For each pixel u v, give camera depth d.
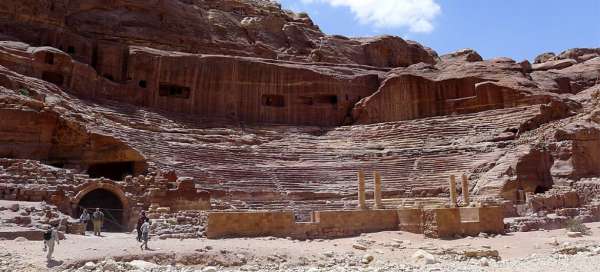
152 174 34.31
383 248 22.20
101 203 35.25
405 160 45.50
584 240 23.80
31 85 40.38
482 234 25.62
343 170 44.66
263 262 18.67
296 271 16.62
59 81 47.47
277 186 40.69
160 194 30.58
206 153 43.44
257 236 24.88
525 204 33.84
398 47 80.25
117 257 17.33
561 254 20.72
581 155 39.31
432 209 25.66
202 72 56.03
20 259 15.94
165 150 41.34
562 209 31.94
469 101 55.97
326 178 43.28
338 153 48.72
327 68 63.47
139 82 53.78
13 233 19.89
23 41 51.12
